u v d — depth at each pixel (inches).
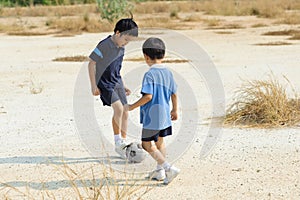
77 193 504.7
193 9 3826.3
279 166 589.0
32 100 993.5
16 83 1198.3
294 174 563.2
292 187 528.1
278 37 2071.9
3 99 1013.8
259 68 1306.6
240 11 3351.4
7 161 628.7
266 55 1558.8
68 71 1358.3
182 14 3494.1
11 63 1550.2
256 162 605.0
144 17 3161.9
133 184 516.4
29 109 912.9
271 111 767.7
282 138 694.5
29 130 769.6
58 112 879.7
